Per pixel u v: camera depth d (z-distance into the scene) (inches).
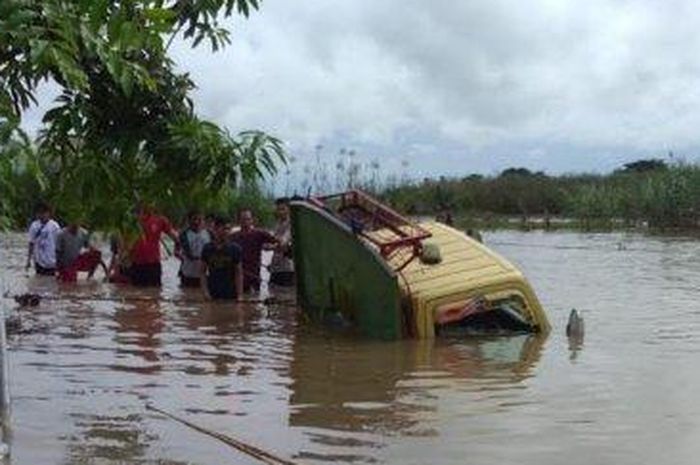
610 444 288.5
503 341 498.0
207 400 344.8
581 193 2158.0
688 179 1908.2
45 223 828.0
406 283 523.5
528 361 436.8
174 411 325.7
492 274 529.0
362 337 509.7
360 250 514.3
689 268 1013.8
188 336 502.6
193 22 169.9
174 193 176.2
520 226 2085.4
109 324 541.6
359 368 416.5
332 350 464.4
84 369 398.0
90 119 168.6
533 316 526.9
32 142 141.2
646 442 291.1
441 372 407.8
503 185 2406.5
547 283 844.6
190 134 168.6
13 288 729.6
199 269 735.1
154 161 171.9
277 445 285.0
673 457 275.3
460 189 2372.0
